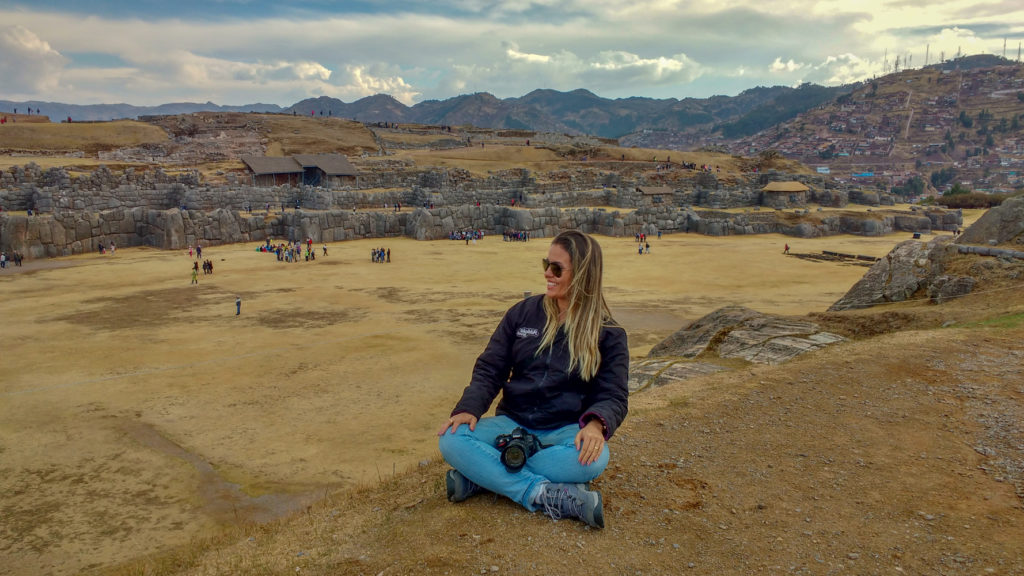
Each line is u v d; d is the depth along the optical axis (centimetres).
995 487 540
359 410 2312
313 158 11069
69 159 10425
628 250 7950
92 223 6919
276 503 1559
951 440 676
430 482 596
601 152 16250
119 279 5334
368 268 6150
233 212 7756
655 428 738
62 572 1250
